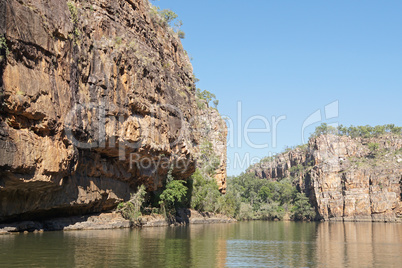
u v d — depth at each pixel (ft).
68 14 117.80
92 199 145.48
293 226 291.58
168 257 77.61
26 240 94.99
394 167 546.26
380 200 508.53
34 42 99.35
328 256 87.15
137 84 160.76
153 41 199.72
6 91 89.92
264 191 614.34
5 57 89.76
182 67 251.60
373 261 79.61
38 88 99.81
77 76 123.44
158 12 226.17
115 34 154.81
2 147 89.45
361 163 597.11
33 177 101.19
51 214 134.72
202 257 80.02
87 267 62.44
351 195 534.78
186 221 255.50
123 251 83.46
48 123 103.76
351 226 310.24
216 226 235.61
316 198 569.64
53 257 70.74
